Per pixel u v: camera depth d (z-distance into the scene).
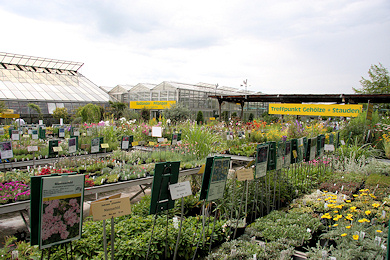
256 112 37.62
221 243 3.58
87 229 3.34
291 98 21.00
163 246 3.13
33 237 2.11
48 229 2.13
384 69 24.06
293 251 3.05
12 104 24.69
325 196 4.71
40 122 19.34
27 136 11.16
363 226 3.40
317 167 6.67
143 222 3.71
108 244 3.06
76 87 32.19
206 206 4.41
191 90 30.34
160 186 2.73
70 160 6.88
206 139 8.43
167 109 23.66
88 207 5.88
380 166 6.81
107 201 2.36
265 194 4.70
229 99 23.22
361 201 4.39
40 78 31.09
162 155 7.99
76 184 2.25
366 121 10.46
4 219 5.31
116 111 25.41
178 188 2.85
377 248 2.88
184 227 3.60
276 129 11.52
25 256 2.74
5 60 31.25
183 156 8.02
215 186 3.14
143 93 32.12
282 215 4.07
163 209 2.83
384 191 4.98
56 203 2.15
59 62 34.31
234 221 4.02
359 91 24.84
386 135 9.70
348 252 2.85
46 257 2.74
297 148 5.23
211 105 32.69
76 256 2.79
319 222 3.71
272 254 3.03
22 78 29.58
